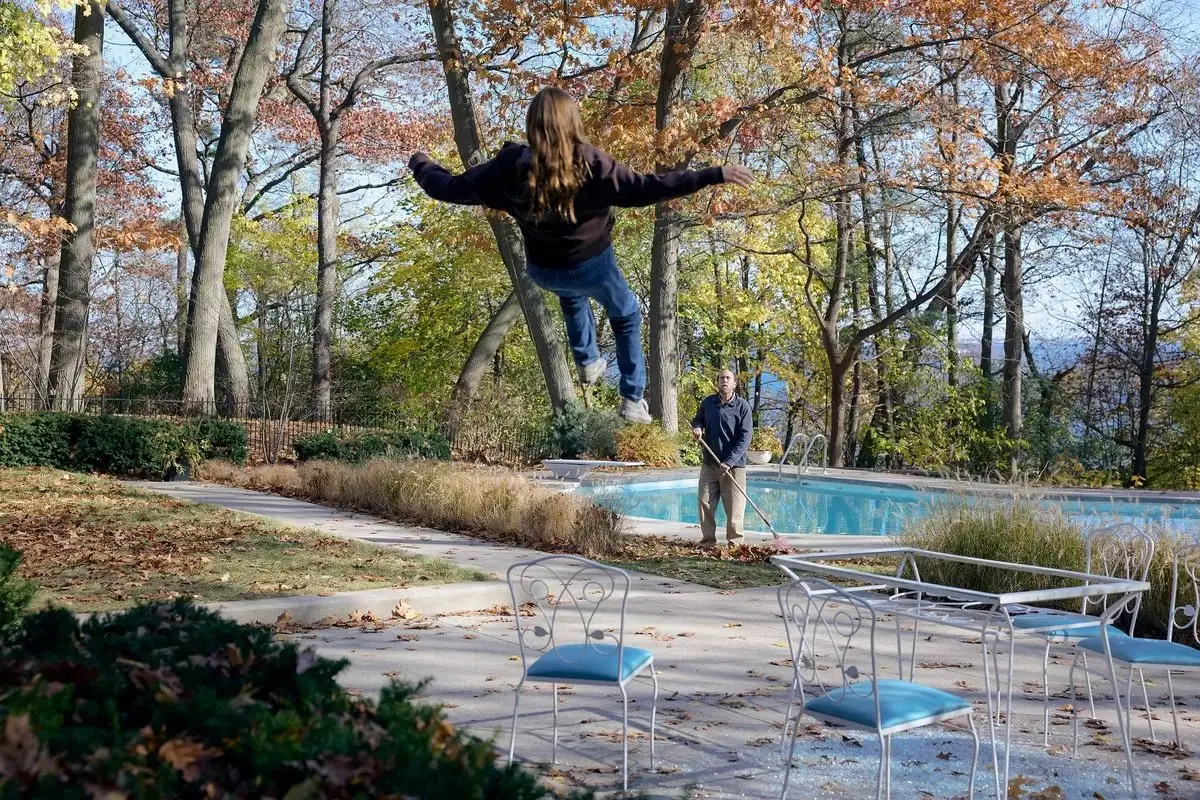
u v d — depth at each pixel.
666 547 11.97
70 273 24.62
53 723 2.11
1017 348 29.61
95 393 32.16
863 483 20.20
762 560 11.19
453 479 13.89
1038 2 20.42
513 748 4.80
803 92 22.36
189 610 3.43
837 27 24.94
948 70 23.25
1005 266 30.42
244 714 2.33
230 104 25.17
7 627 3.46
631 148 20.08
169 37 29.42
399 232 37.19
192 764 2.15
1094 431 31.80
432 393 34.75
